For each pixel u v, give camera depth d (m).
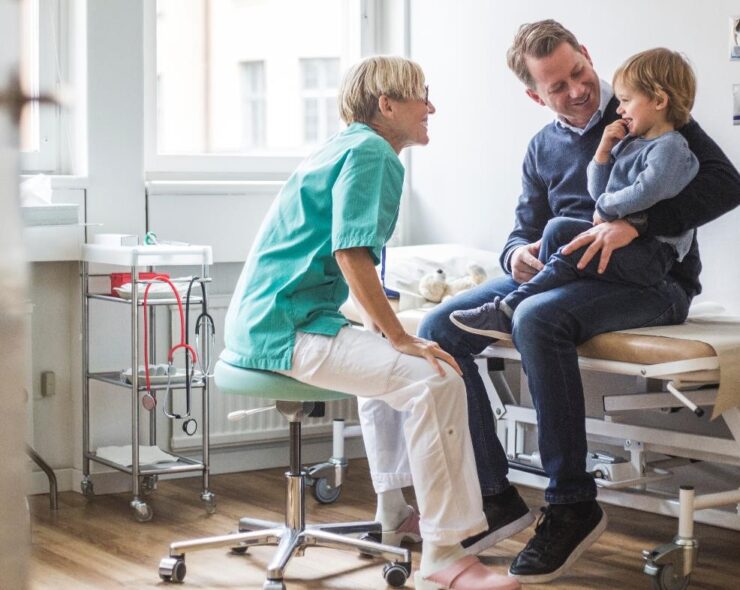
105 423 3.48
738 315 2.98
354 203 2.23
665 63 2.54
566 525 2.45
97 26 3.39
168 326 3.62
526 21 3.61
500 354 2.75
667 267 2.60
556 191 2.92
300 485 2.52
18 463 0.50
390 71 2.40
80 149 3.44
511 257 2.89
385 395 2.27
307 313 2.33
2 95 0.48
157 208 3.56
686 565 2.38
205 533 2.98
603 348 2.50
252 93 3.97
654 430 2.76
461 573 2.25
